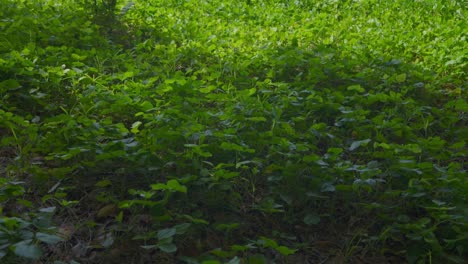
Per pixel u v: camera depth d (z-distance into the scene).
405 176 3.95
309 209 3.80
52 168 4.22
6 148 4.47
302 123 4.95
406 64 6.57
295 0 10.61
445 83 6.54
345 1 10.75
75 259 3.30
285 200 3.73
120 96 5.04
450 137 5.24
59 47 6.70
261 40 7.86
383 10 10.03
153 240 3.44
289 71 6.43
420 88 6.09
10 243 2.83
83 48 6.85
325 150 4.79
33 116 5.10
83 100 5.02
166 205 3.71
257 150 4.43
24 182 3.68
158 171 4.03
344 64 6.49
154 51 6.80
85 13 7.86
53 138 4.33
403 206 3.84
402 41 7.79
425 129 5.06
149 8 9.22
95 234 3.52
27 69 5.45
